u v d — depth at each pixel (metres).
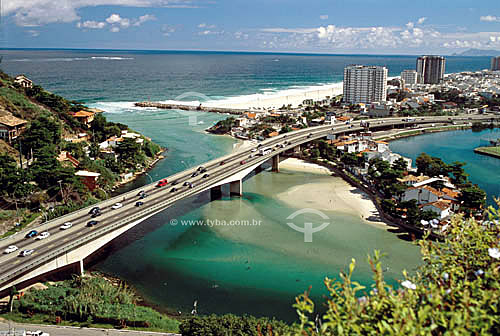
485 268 22.70
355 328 18.36
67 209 108.88
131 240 101.81
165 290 80.94
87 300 71.69
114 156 157.25
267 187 141.88
